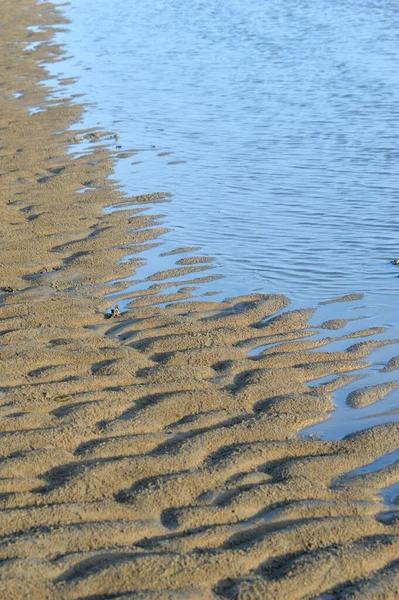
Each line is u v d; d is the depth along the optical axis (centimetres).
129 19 3297
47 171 1468
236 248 1112
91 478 618
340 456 663
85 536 552
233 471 636
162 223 1209
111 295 978
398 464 658
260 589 516
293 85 2070
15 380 769
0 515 568
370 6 3331
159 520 581
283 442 678
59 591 507
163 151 1576
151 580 517
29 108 1920
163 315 909
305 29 2889
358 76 2128
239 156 1527
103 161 1515
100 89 2102
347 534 569
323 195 1301
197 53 2552
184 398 738
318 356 830
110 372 786
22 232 1174
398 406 748
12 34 2947
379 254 1076
